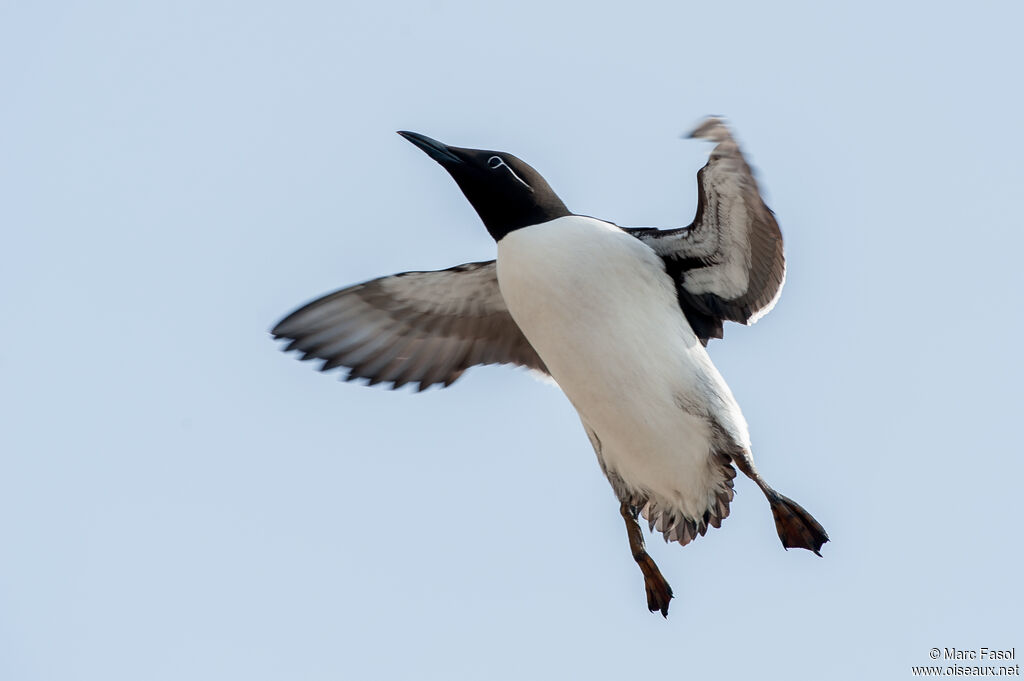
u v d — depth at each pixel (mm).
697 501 12641
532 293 12305
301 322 14172
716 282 12633
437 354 14461
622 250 12250
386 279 13898
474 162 12844
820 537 12117
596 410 12500
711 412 12133
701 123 10906
